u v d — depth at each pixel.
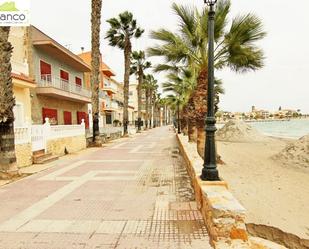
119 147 18.02
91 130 22.62
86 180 7.86
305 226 6.22
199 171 5.87
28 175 8.66
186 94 22.31
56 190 6.75
